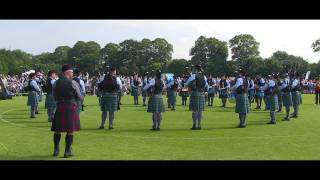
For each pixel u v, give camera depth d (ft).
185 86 44.16
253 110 70.69
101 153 29.84
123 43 271.69
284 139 37.09
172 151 30.81
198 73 43.80
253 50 255.50
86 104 81.76
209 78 80.07
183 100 82.64
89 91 126.93
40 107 72.33
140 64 271.69
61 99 28.25
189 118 55.62
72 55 277.85
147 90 43.09
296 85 57.41
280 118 56.49
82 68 258.37
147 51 273.95
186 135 39.19
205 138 37.37
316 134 40.47
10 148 31.58
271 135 39.60
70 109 28.27
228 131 42.34
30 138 36.60
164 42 276.21
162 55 275.59
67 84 28.19
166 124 48.49
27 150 30.78
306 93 147.74
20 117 55.06
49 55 317.22
